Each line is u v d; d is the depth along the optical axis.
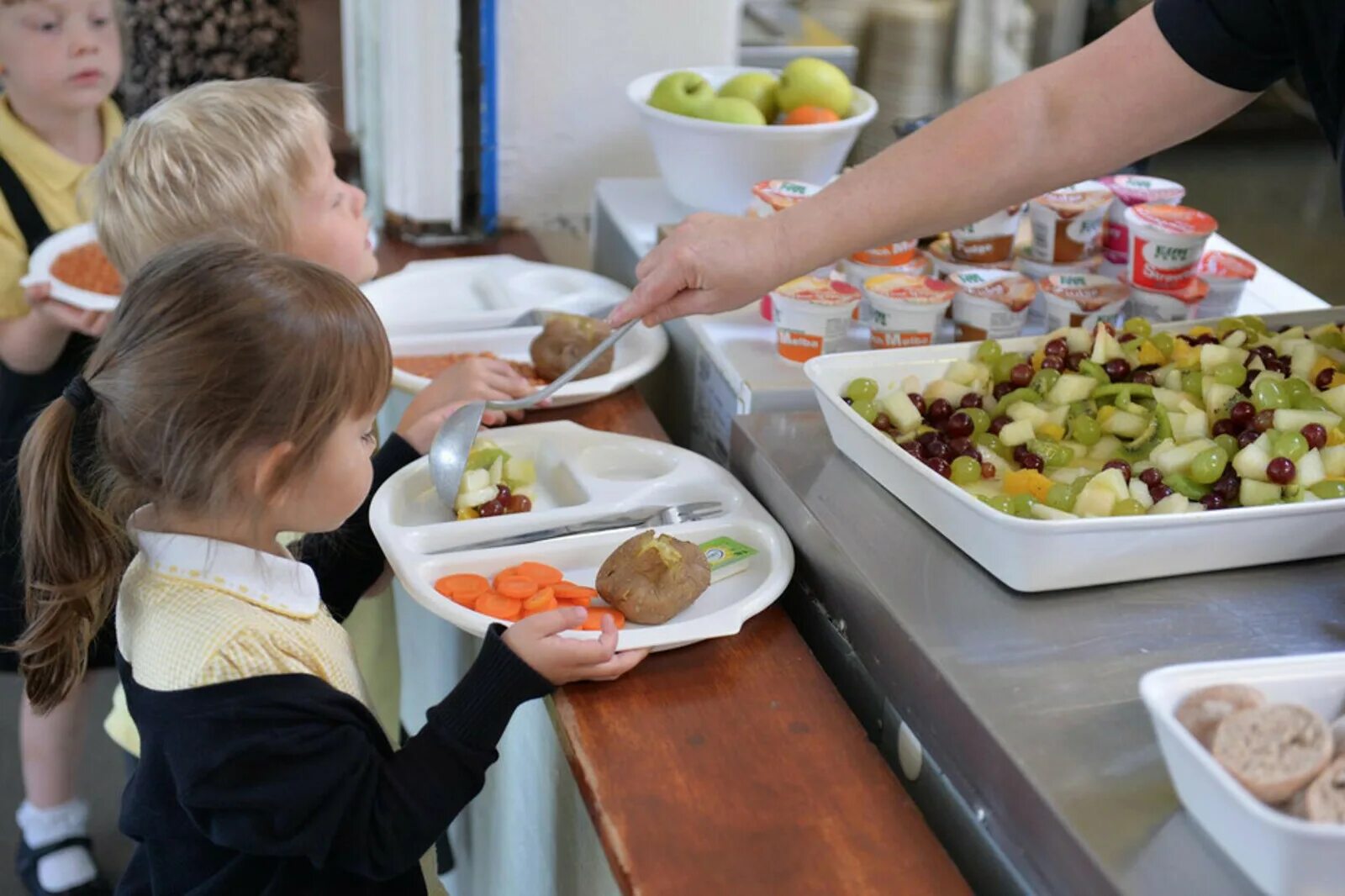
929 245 1.73
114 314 0.98
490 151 2.23
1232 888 0.74
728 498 1.29
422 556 1.19
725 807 0.93
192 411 0.94
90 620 1.05
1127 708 0.90
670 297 1.29
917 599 1.02
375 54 2.21
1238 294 1.57
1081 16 2.25
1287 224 2.38
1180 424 1.18
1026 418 1.23
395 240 2.27
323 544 1.33
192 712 0.94
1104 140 1.22
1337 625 0.99
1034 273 1.62
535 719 1.23
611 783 0.95
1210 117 1.21
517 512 1.29
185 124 1.32
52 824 1.83
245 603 0.99
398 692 1.68
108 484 1.04
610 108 2.24
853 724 1.02
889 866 0.88
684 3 2.19
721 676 1.07
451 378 1.45
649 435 1.48
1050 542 0.99
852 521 1.14
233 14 2.21
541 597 1.12
